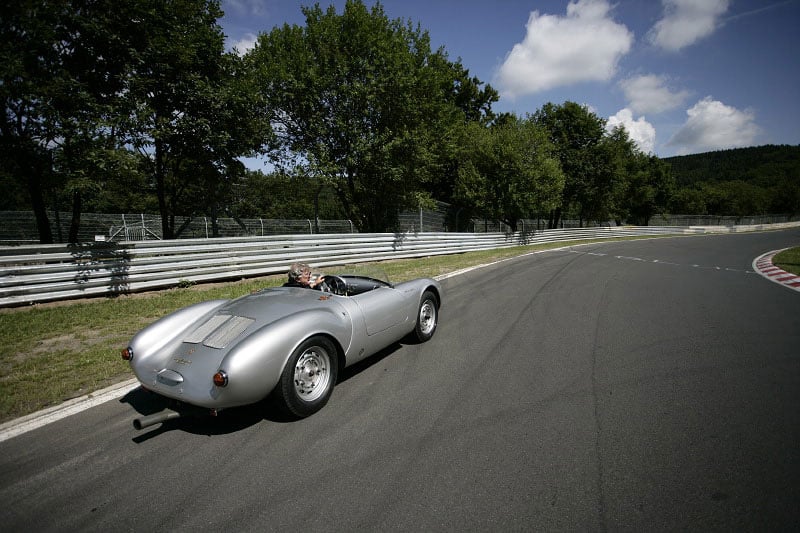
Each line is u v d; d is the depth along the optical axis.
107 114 7.18
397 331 4.19
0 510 2.10
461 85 30.66
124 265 7.17
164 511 2.06
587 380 3.57
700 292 7.71
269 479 2.30
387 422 2.91
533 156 20.61
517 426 2.80
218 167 9.82
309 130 14.03
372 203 16.69
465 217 21.73
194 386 2.68
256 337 2.72
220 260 8.51
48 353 4.44
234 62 9.34
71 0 6.90
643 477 2.23
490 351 4.39
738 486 2.14
